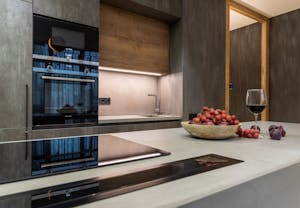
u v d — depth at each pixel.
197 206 0.46
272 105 4.05
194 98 2.82
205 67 2.93
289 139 0.99
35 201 0.36
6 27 1.59
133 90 2.89
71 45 1.90
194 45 2.81
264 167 0.57
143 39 2.64
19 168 0.54
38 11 1.73
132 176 0.49
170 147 0.80
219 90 3.08
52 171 0.52
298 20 3.68
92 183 0.44
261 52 4.11
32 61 1.71
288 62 3.82
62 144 0.83
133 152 0.71
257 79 4.29
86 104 2.01
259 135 1.08
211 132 0.92
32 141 0.88
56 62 1.82
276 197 0.67
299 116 3.69
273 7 3.58
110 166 0.56
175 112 2.82
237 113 4.64
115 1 2.27
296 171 0.75
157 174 0.50
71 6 1.90
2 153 0.69
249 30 4.43
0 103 1.57
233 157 0.67
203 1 2.91
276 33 3.97
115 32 2.40
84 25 1.98
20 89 1.65
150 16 2.66
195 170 0.53
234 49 4.73
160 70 2.82
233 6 3.36
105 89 2.65
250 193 0.59
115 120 2.17
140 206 0.35
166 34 2.87
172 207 0.37
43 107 1.76
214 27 3.03
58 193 0.39
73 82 1.93
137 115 2.85
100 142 0.89
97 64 2.07
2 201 0.36
